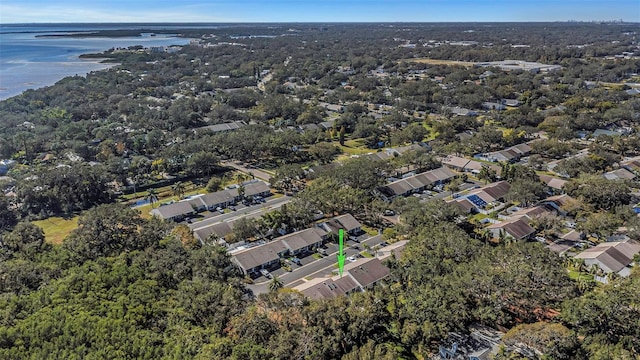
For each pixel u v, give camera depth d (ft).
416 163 503.20
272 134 578.66
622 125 646.33
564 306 221.66
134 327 205.87
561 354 192.95
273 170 515.91
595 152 507.30
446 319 217.56
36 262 273.33
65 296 228.63
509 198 403.54
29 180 417.90
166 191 452.76
